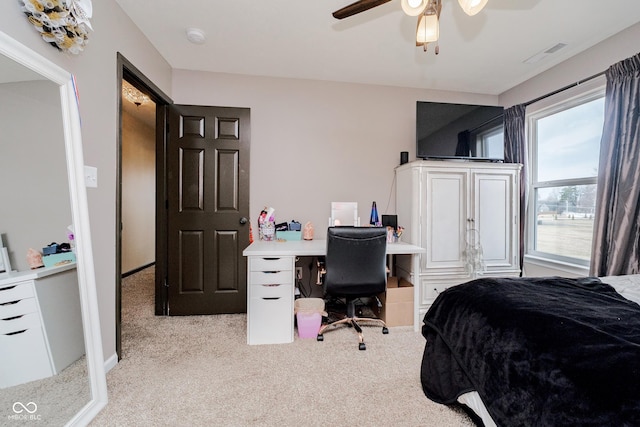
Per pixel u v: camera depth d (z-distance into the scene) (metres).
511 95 3.12
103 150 1.70
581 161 2.52
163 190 2.66
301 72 2.79
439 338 1.51
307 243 2.58
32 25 1.23
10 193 1.14
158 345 2.06
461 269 2.70
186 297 2.66
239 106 2.82
